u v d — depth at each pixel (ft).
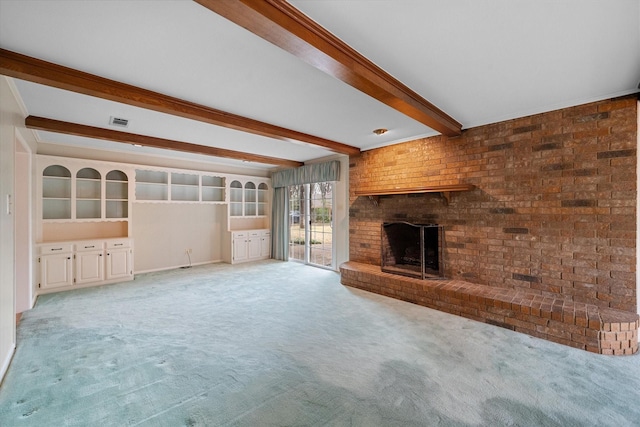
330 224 19.30
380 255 15.30
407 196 14.07
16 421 5.50
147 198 18.25
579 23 5.60
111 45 6.36
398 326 9.98
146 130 12.59
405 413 5.75
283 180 21.93
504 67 7.38
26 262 11.50
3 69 6.63
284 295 13.53
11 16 5.34
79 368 7.32
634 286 8.58
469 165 11.94
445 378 6.93
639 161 8.57
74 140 14.24
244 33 5.94
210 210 21.43
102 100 9.25
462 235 12.15
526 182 10.47
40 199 13.99
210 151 16.05
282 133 12.39
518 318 9.48
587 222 9.30
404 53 6.74
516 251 10.73
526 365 7.49
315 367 7.41
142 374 7.08
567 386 6.61
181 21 5.55
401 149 14.32
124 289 14.46
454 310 11.02
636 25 5.63
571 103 9.48
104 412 5.76
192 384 6.69
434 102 9.70
